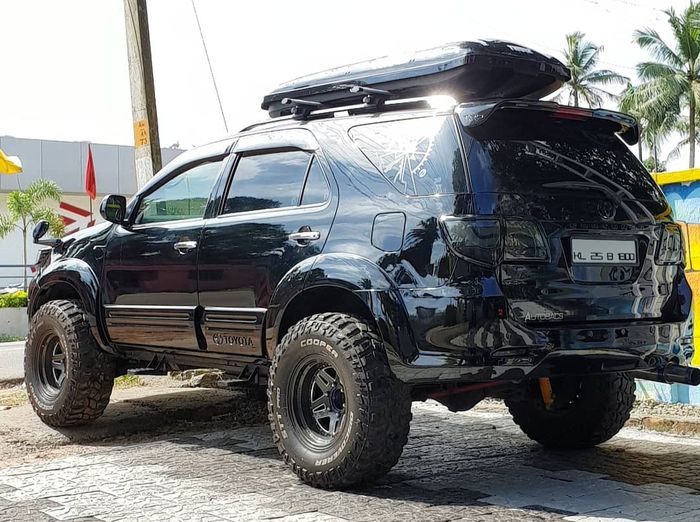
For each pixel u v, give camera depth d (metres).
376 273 4.33
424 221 4.23
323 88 5.31
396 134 4.59
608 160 4.64
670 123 51.25
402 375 4.22
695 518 3.97
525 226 4.16
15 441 5.91
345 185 4.69
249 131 5.52
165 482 4.71
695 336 6.63
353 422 4.28
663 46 50.56
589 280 4.31
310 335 4.50
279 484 4.64
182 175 5.82
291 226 4.86
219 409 7.01
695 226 6.64
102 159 43.34
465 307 4.04
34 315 6.55
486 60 4.73
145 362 6.32
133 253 5.85
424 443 5.76
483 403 7.39
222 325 5.18
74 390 6.11
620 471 4.92
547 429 5.48
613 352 4.29
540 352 4.09
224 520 3.96
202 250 5.34
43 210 34.47
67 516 4.07
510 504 4.21
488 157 4.22
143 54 9.48
